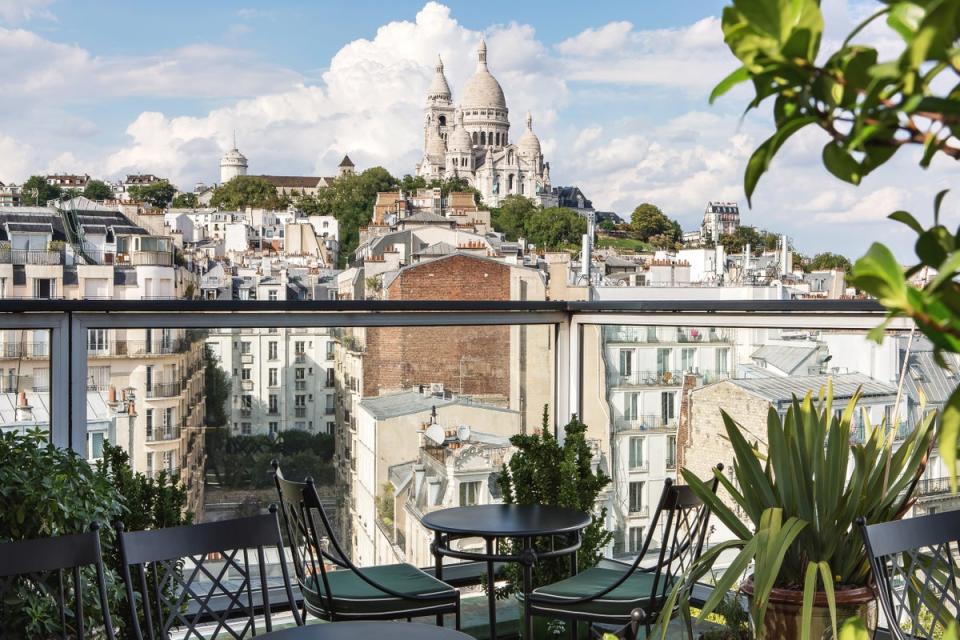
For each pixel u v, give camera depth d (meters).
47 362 3.93
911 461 2.59
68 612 2.84
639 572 3.55
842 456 2.49
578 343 5.24
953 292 0.62
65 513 3.03
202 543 2.63
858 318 3.78
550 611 3.27
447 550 3.63
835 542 2.47
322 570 3.19
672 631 3.85
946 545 2.49
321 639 2.26
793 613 2.45
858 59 0.66
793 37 0.66
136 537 2.53
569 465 4.44
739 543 2.55
